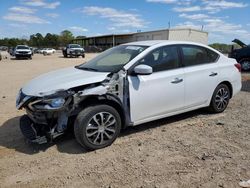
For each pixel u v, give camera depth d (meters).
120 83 4.65
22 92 4.59
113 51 5.68
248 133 5.27
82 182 3.64
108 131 4.62
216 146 4.68
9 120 6.04
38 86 4.53
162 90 5.13
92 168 3.99
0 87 10.18
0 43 106.88
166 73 5.21
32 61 27.34
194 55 5.78
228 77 6.31
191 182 3.60
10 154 4.45
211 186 3.51
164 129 5.45
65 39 118.00
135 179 3.69
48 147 4.68
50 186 3.57
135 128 5.51
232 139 4.98
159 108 5.17
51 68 18.27
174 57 5.41
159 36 50.12
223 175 3.76
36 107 4.23
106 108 4.53
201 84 5.78
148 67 4.70
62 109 4.23
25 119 4.91
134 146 4.68
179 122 5.86
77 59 31.22
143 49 5.14
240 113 6.51
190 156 4.32
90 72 4.91
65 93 4.28
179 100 5.45
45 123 4.34
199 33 48.81
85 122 4.37
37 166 4.07
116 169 3.95
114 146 4.69
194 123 5.80
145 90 4.91
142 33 56.62
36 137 4.40
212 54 6.17
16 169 4.00
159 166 4.02
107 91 4.53
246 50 15.05
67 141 4.89
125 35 64.81
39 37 113.69
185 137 5.07
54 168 4.01
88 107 4.43
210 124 5.74
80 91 4.39
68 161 4.20
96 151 4.52
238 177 3.71
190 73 5.55
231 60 6.57
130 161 4.17
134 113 4.86
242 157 4.27
